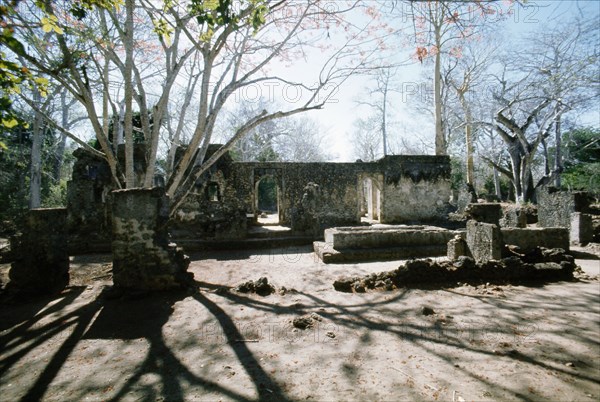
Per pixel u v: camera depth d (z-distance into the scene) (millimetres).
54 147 21172
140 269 5453
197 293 5410
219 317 4281
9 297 5141
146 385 2723
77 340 3650
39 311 4637
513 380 2713
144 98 7121
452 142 28469
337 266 7996
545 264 6145
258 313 4418
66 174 29859
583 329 3754
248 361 3100
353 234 9078
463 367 2930
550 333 3650
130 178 6516
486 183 34094
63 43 5492
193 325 4031
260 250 10633
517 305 4598
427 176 16953
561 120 21250
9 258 8117
